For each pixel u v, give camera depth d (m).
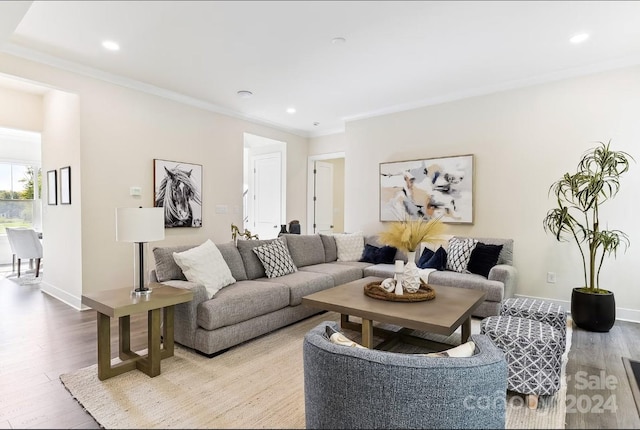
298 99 4.76
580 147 3.75
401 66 3.65
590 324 3.18
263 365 2.49
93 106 3.79
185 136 4.70
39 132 4.54
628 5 2.54
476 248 3.95
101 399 2.02
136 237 2.43
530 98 4.03
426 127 4.85
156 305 2.30
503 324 2.28
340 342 1.50
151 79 4.04
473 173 4.41
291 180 6.57
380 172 5.27
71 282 3.94
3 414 1.86
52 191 4.28
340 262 4.81
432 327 2.13
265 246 3.81
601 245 3.64
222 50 3.29
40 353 2.63
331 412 1.38
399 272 2.79
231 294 2.84
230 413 1.90
